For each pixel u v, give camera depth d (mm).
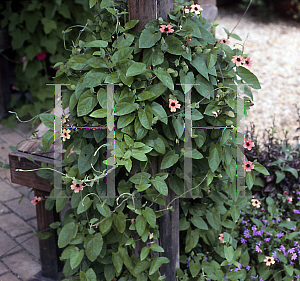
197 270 2021
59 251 2352
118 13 1663
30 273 2441
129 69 1540
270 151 2852
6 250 2629
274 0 8516
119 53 1629
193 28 1677
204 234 2072
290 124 4449
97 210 1893
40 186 2145
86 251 1797
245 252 2209
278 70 5934
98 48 1762
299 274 2199
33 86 4602
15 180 2227
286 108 4836
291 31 7656
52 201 2115
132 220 1829
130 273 1998
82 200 1728
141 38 1606
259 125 4445
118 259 1861
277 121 4527
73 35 4492
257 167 1840
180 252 2223
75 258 1805
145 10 1646
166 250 1980
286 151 2838
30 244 2705
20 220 2957
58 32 4406
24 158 2135
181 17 1669
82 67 1672
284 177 2709
